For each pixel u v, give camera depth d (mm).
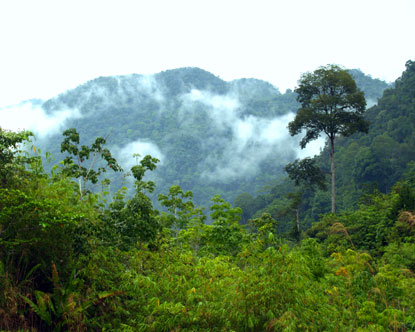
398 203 24219
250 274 6363
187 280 7125
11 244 5770
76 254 6422
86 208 7316
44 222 5820
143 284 6605
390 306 7484
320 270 9562
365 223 26984
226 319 5949
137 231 7578
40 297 5605
